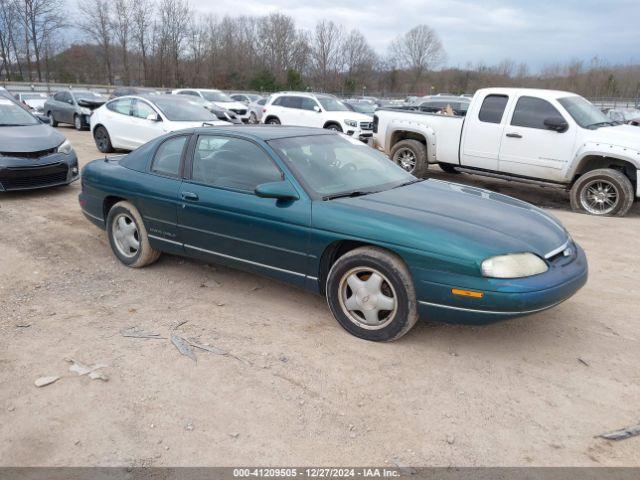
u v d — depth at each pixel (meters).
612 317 4.33
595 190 8.56
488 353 3.70
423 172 10.64
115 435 2.84
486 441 2.81
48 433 2.86
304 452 2.72
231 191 4.38
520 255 3.46
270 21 69.06
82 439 2.81
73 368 3.46
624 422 2.98
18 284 4.91
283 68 69.44
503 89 9.47
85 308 4.40
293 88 62.75
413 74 79.44
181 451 2.72
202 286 4.89
